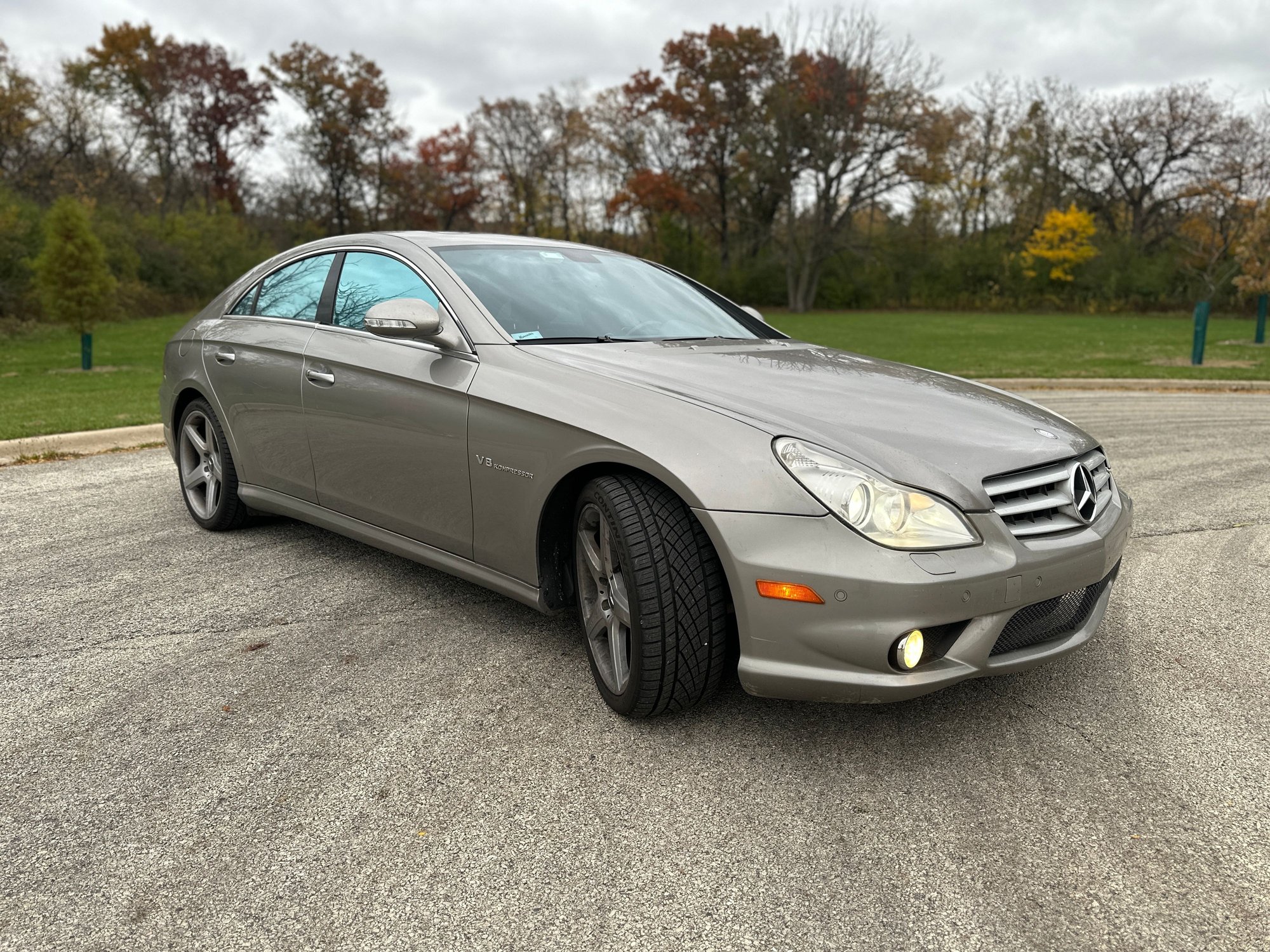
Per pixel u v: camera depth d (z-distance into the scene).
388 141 58.44
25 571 3.83
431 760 2.33
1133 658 3.00
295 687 2.75
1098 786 2.21
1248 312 44.75
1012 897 1.80
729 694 2.71
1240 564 3.98
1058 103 54.94
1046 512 2.39
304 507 3.76
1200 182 49.03
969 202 58.00
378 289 3.43
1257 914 1.74
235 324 4.11
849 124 46.19
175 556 4.04
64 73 44.25
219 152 55.31
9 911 1.76
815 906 1.77
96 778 2.24
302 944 1.67
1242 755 2.36
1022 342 23.11
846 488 2.14
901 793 2.18
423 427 3.02
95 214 39.03
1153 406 9.64
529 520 2.70
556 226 61.50
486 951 1.65
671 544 2.32
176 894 1.81
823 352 3.28
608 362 2.75
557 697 2.68
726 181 55.16
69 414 8.55
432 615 3.33
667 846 1.97
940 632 2.18
